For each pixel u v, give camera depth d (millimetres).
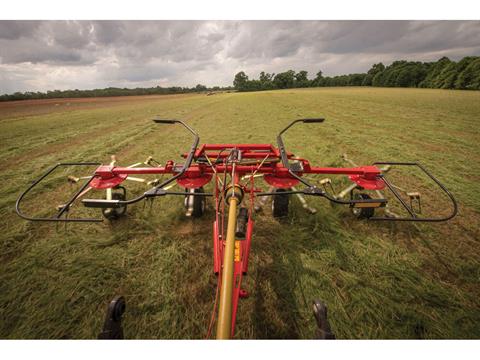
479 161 6711
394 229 3754
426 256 3217
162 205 4602
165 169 3627
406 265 3074
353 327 2416
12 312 2607
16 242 3607
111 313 1948
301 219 4039
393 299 2658
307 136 10344
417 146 8359
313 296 2705
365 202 2395
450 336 2334
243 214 2809
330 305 2607
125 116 21281
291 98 35875
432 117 14602
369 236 3609
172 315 2539
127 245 3551
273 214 4094
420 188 5184
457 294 2672
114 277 2990
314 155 7676
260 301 2672
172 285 2877
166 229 3889
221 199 3061
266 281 2902
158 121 4734
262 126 12828
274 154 4402
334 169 3594
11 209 4668
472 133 10125
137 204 4629
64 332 2439
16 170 7016
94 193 5305
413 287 2744
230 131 11812
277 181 3639
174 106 31734
